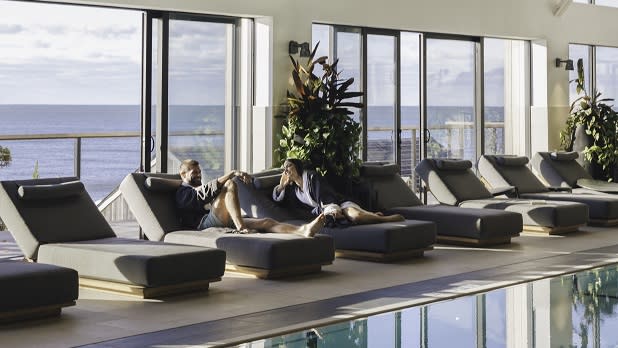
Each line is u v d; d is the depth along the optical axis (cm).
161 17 980
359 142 1089
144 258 651
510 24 1333
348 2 1120
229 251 768
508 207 1073
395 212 1008
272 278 755
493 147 1376
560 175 1284
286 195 916
